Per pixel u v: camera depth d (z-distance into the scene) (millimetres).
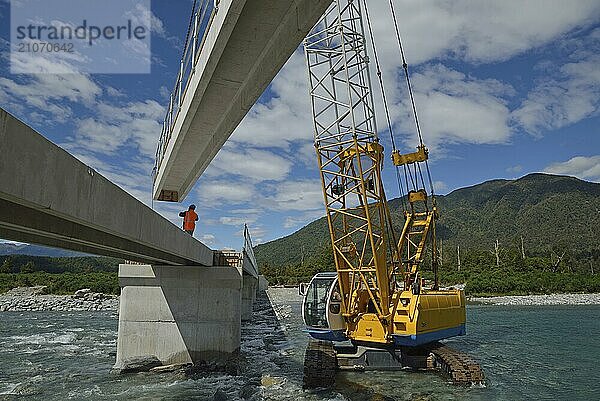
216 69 13656
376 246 18438
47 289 62781
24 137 5383
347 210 19766
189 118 17422
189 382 17078
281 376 18062
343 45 20250
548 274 79625
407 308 17875
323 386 16109
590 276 79750
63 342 27203
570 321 41438
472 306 59875
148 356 18641
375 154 19438
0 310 49031
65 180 6395
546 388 16688
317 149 20438
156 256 15047
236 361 18859
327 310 18500
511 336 31531
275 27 11680
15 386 16719
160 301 19078
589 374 19172
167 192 28672
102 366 20016
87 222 7176
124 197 8805
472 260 92750
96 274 73562
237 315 19328
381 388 16094
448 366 16859
